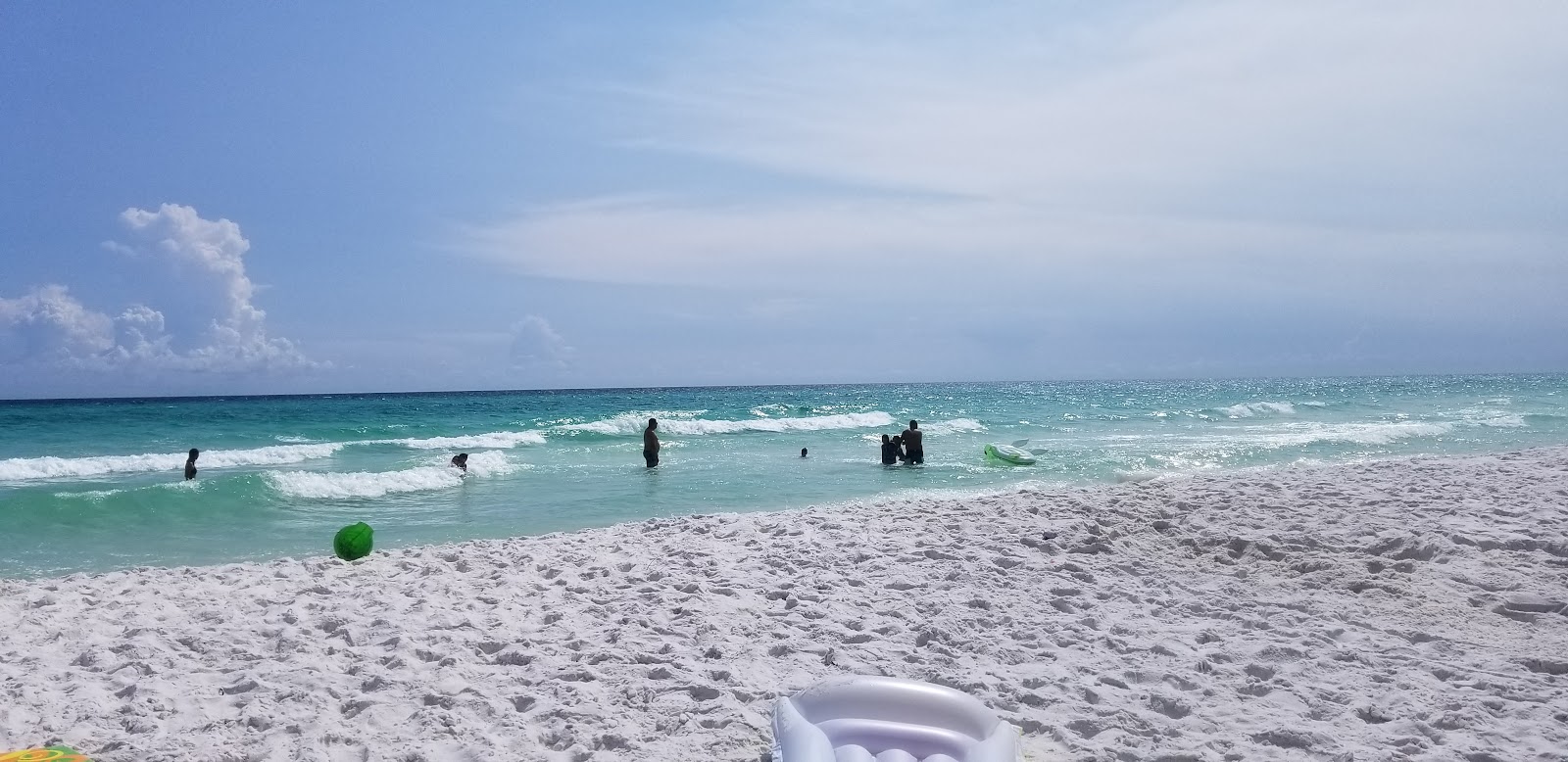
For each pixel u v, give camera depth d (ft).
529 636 18.79
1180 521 30.30
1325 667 16.53
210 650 17.93
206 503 42.96
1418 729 13.73
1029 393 321.32
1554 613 19.89
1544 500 33.09
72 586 24.26
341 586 23.80
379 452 75.77
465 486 51.29
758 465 61.16
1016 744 12.14
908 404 190.70
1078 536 27.86
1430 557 24.70
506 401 238.48
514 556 27.48
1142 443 75.36
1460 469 42.93
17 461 59.21
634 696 15.26
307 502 44.93
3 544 34.37
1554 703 14.62
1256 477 41.88
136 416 134.72
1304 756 12.91
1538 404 143.74
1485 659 16.99
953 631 18.89
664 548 28.40
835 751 11.67
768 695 15.37
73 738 13.35
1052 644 18.06
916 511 33.76
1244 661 16.97
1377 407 135.03
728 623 19.54
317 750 12.97
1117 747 13.10
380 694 15.31
